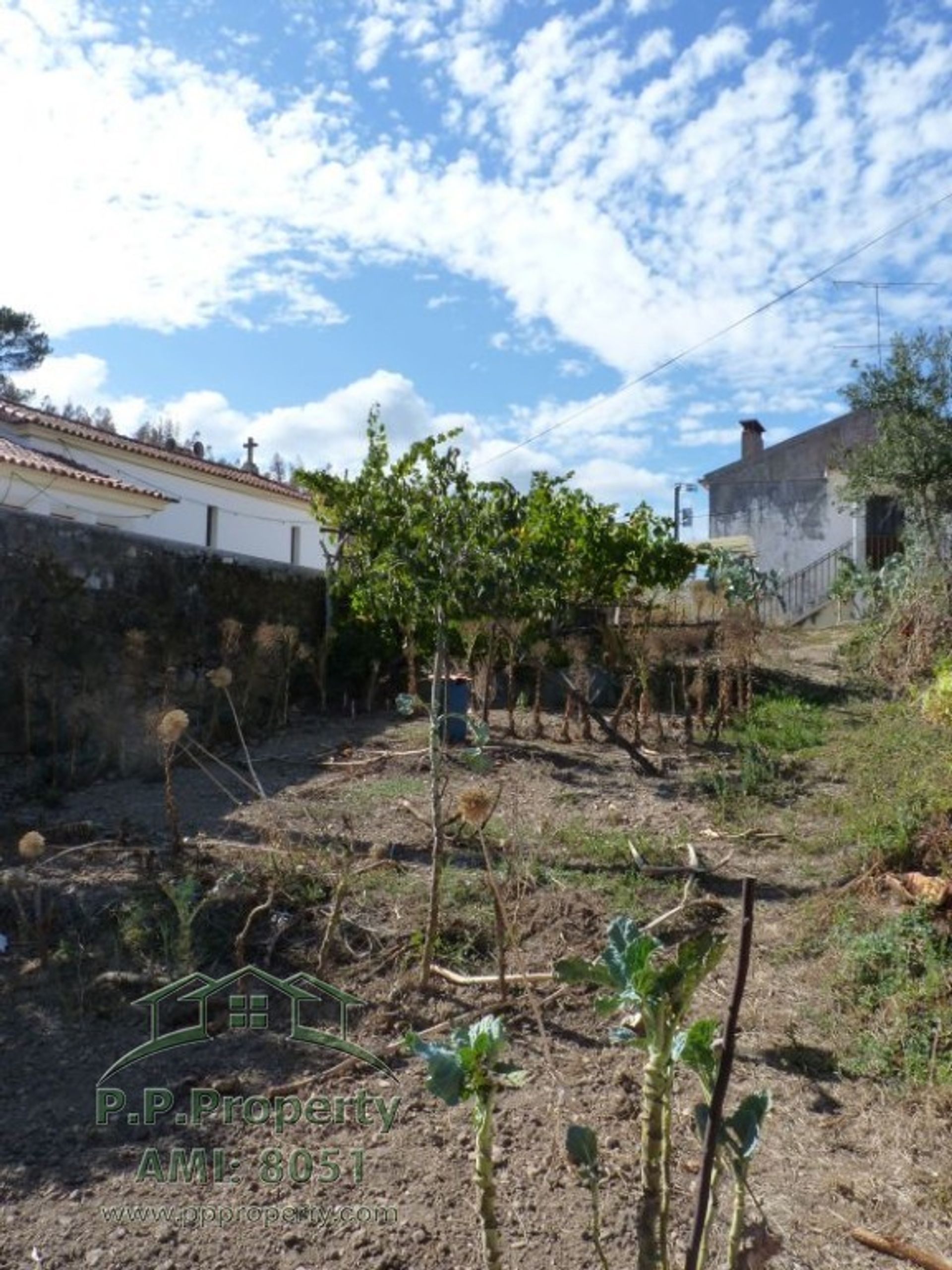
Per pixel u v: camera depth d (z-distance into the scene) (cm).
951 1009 387
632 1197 292
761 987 428
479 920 463
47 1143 320
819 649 1341
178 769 770
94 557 800
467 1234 277
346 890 475
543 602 817
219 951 440
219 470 1755
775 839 595
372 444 835
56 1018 395
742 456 2483
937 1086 349
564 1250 270
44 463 1178
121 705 780
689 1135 325
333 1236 277
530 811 653
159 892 475
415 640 947
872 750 757
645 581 1019
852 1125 335
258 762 794
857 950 433
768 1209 291
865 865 521
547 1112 334
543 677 1023
